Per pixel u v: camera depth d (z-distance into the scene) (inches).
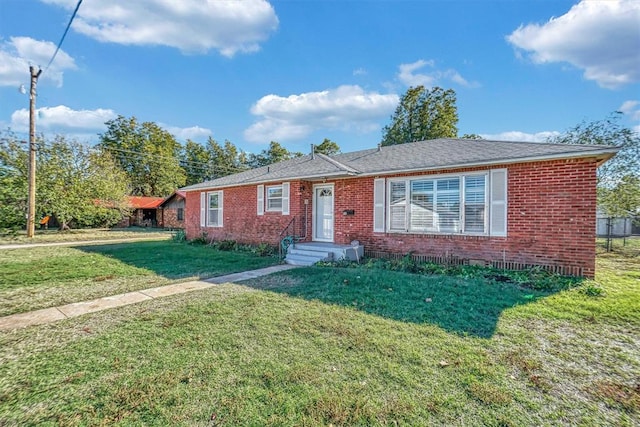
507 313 183.9
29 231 679.7
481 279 268.4
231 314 188.2
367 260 370.9
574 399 103.4
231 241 545.0
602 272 303.3
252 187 523.8
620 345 142.6
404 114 1198.9
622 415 95.8
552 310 188.1
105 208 914.1
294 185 452.8
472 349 138.4
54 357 136.1
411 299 213.9
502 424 91.9
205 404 102.3
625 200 577.0
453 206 334.0
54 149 831.1
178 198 1152.2
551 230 280.7
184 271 328.2
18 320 184.1
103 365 128.6
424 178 351.9
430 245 346.9
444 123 1115.9
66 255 444.8
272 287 255.4
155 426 92.7
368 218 397.1
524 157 283.3
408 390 108.5
